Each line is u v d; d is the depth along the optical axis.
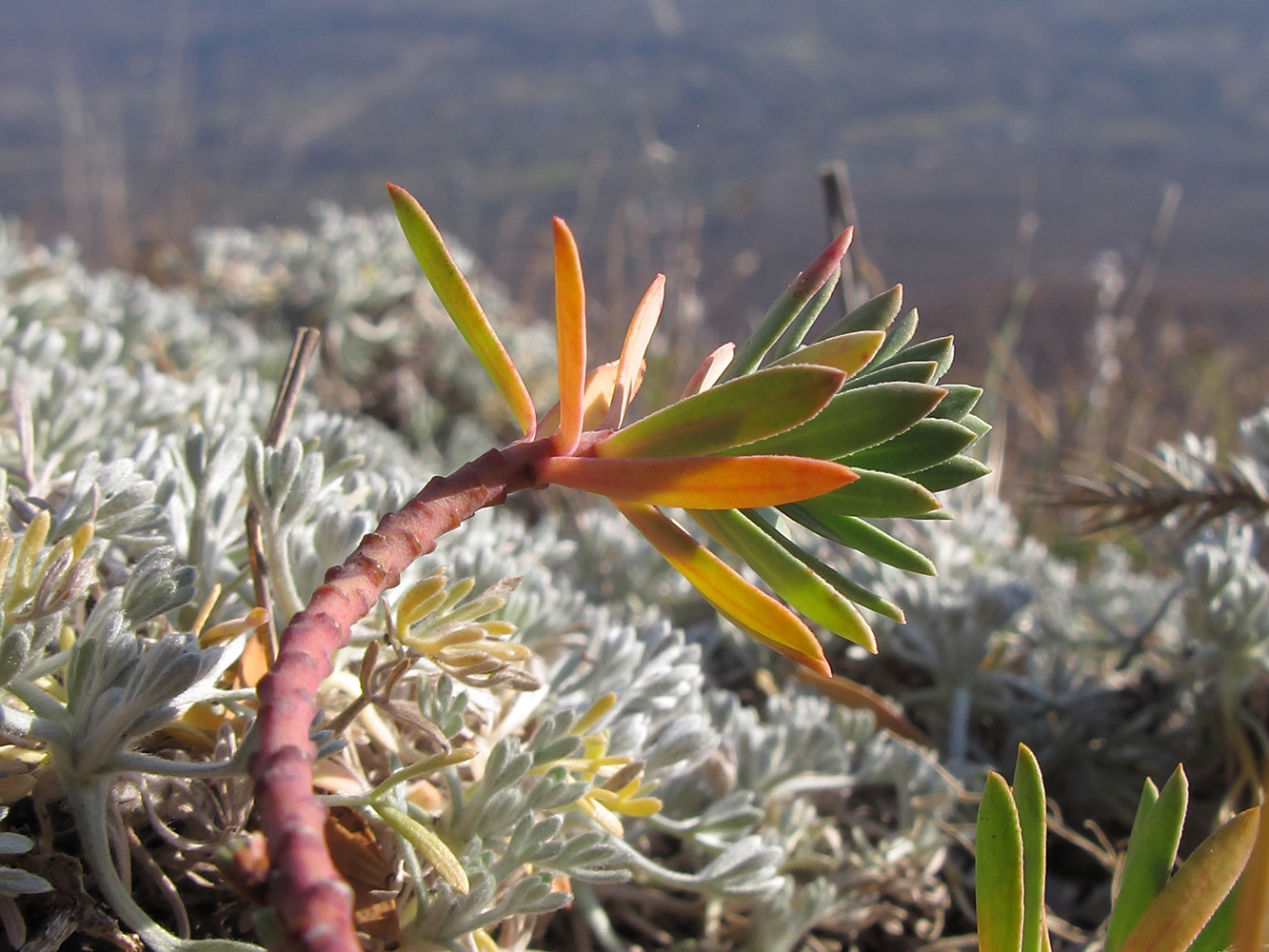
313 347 0.16
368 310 0.47
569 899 0.12
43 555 0.14
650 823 0.17
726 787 0.19
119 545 0.16
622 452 0.11
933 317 1.54
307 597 0.15
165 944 0.11
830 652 0.27
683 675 0.18
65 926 0.12
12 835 0.11
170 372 0.34
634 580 0.28
